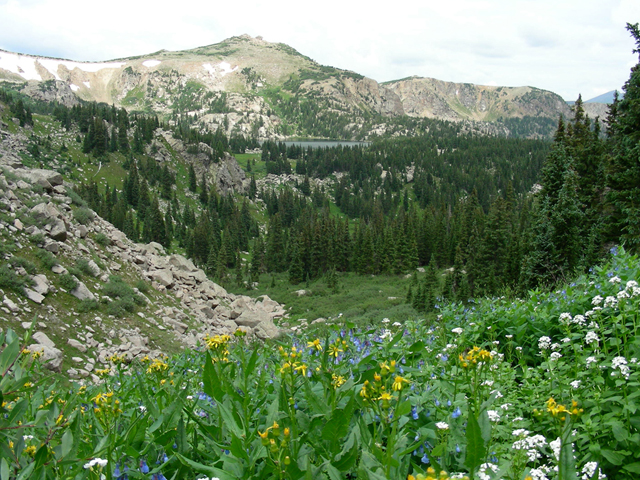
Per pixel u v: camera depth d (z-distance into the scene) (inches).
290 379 121.9
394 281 2965.1
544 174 1235.9
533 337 252.5
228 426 106.5
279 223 4488.2
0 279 756.0
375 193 7593.5
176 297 1304.1
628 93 958.4
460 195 7199.8
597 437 129.1
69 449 100.1
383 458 92.0
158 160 5551.2
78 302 881.5
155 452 116.6
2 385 110.2
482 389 144.3
